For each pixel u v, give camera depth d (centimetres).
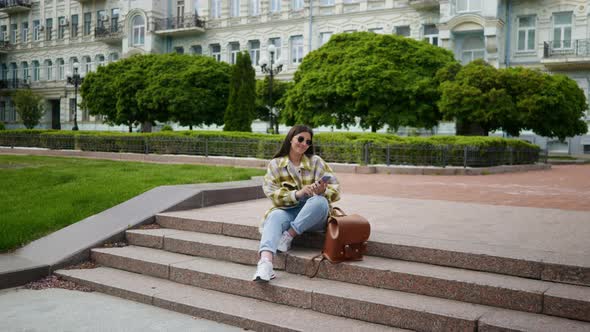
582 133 2486
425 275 383
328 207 446
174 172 1101
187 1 4134
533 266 376
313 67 2559
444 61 2462
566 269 364
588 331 311
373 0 3391
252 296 426
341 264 418
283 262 451
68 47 4791
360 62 2338
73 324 388
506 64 3036
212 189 703
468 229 518
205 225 560
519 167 1827
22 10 5062
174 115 2922
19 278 486
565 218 601
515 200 830
